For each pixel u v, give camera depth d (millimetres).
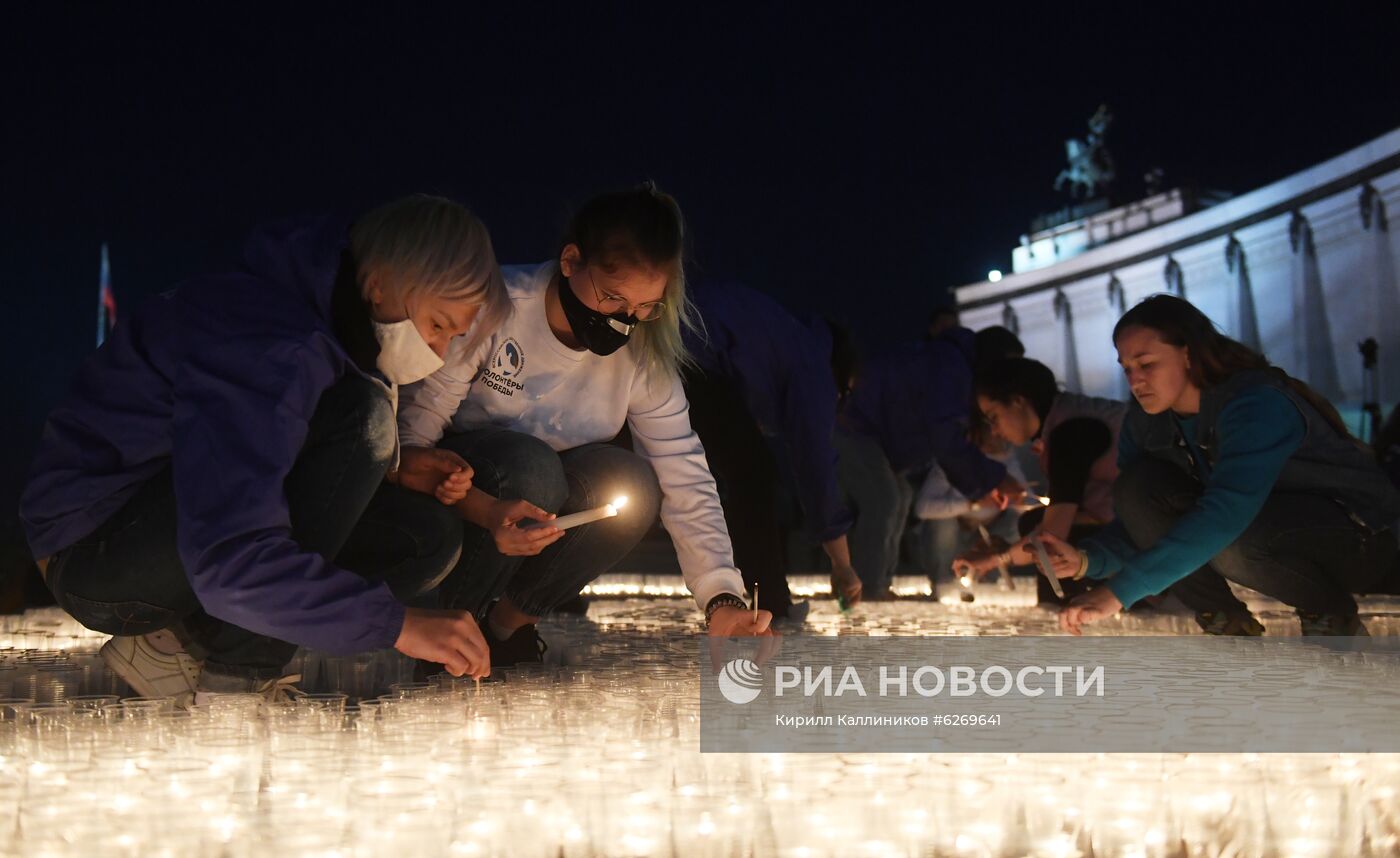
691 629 3838
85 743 1746
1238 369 3355
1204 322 3387
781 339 4238
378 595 2004
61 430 2180
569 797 1439
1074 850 1425
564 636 3562
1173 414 3492
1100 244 32031
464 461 2639
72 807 1412
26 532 2215
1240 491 3150
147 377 2125
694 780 1597
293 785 1509
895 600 6164
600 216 2623
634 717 1973
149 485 2162
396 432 2316
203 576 1933
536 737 1778
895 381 5773
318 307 2129
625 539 2918
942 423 5691
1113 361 29953
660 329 2918
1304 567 3396
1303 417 3262
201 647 2289
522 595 2939
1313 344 24188
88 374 2193
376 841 1351
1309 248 24047
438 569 2504
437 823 1369
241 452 1967
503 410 2908
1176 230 27719
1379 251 22156
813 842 1380
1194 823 1468
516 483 2725
